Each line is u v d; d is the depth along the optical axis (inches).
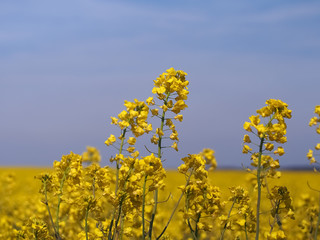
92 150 51.4
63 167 50.7
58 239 50.5
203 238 61.3
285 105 44.6
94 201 46.8
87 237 47.7
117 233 47.2
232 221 50.6
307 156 45.8
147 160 45.2
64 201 49.9
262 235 60.0
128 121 46.0
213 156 48.0
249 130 44.6
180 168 47.9
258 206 43.4
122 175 45.4
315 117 46.8
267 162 45.1
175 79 48.2
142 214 45.1
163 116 47.4
